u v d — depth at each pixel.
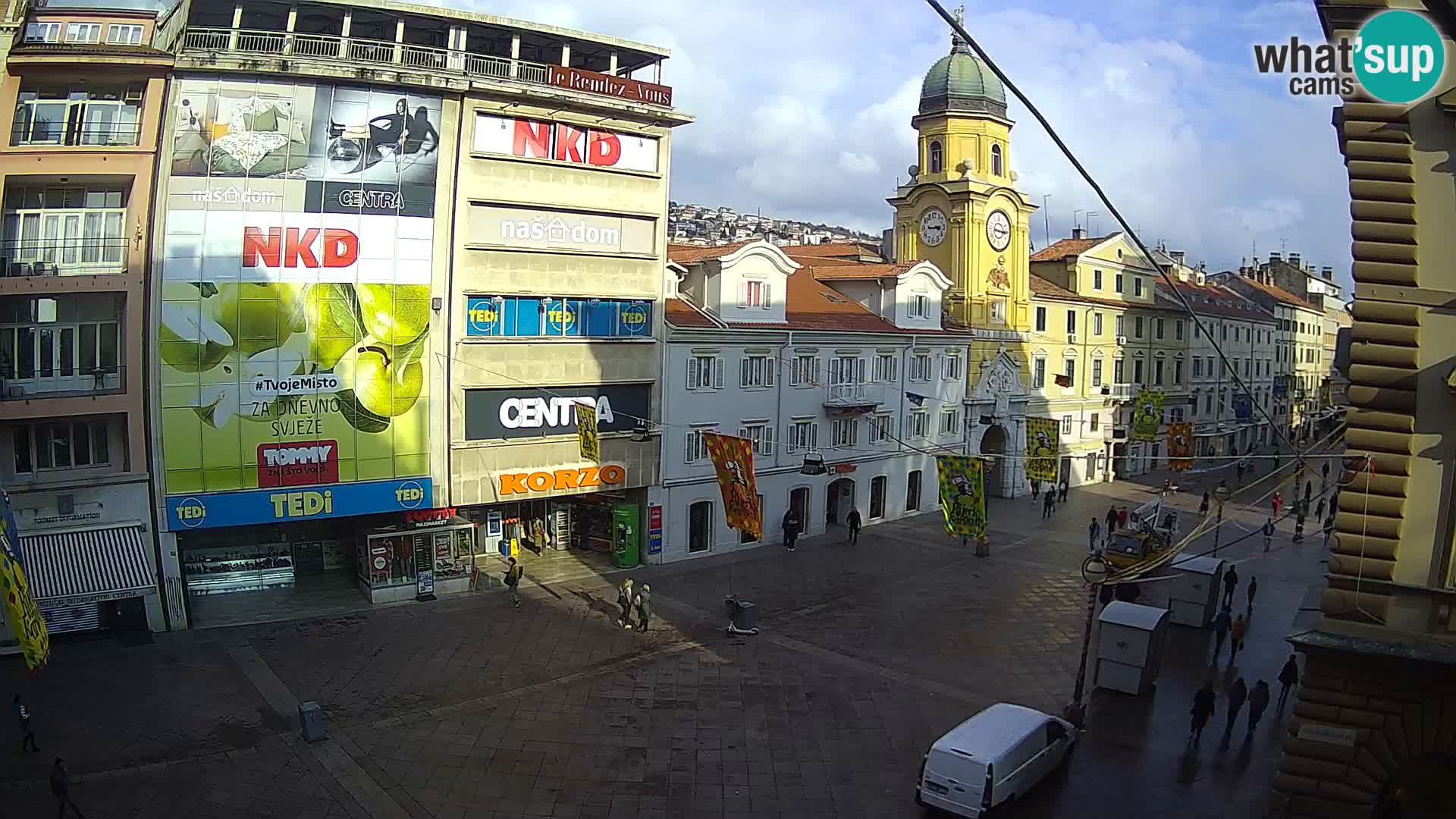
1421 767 21.22
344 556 40.16
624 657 32.16
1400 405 17.16
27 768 23.39
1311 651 17.66
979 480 30.06
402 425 37.16
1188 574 37.28
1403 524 17.17
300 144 34.75
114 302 33.38
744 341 47.09
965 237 63.09
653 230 43.12
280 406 34.91
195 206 33.38
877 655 33.06
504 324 39.44
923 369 58.50
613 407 42.69
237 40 35.59
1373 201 17.19
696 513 46.12
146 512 33.38
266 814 21.67
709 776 24.06
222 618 34.78
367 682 29.30
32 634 21.81
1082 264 74.00
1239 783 24.16
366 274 36.06
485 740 25.66
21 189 32.84
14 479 31.78
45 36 33.41
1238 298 102.50
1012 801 22.36
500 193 38.47
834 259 76.00
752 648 33.38
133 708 27.06
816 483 51.62
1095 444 74.69
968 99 64.50
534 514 45.66
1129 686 29.98
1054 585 42.72
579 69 41.69
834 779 24.09
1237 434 95.56
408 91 36.38
